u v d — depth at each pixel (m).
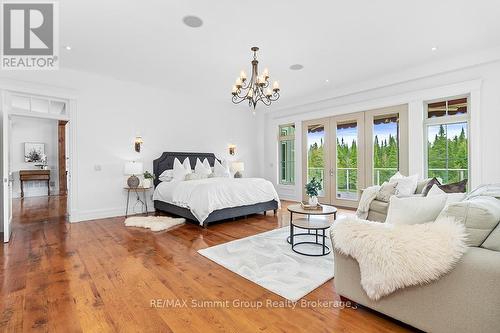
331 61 4.09
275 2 2.55
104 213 4.81
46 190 8.08
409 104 4.59
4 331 1.57
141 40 3.33
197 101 6.20
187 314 1.76
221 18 2.82
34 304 1.87
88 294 2.01
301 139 6.50
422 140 4.46
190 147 6.07
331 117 5.86
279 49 3.63
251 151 7.39
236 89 3.37
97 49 3.60
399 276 1.43
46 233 3.74
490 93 3.75
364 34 3.22
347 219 1.86
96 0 2.49
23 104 4.08
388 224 1.71
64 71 4.37
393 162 4.87
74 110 4.48
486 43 3.52
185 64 4.18
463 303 1.33
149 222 4.29
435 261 1.35
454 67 3.98
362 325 1.64
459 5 2.63
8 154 3.49
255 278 2.29
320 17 2.82
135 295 2.00
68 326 1.62
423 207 1.85
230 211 4.38
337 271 1.90
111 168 4.90
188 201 4.28
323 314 1.76
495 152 3.71
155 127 5.48
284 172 7.15
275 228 4.04
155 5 2.57
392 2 2.57
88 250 3.02
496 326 1.24
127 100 5.09
